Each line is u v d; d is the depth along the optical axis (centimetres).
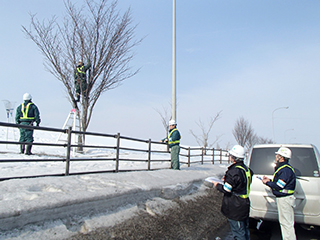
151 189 564
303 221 513
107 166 835
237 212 409
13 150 969
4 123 454
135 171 736
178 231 491
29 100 902
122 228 413
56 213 364
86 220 391
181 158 1633
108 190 466
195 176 858
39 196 382
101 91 1244
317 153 560
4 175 566
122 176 625
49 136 1487
